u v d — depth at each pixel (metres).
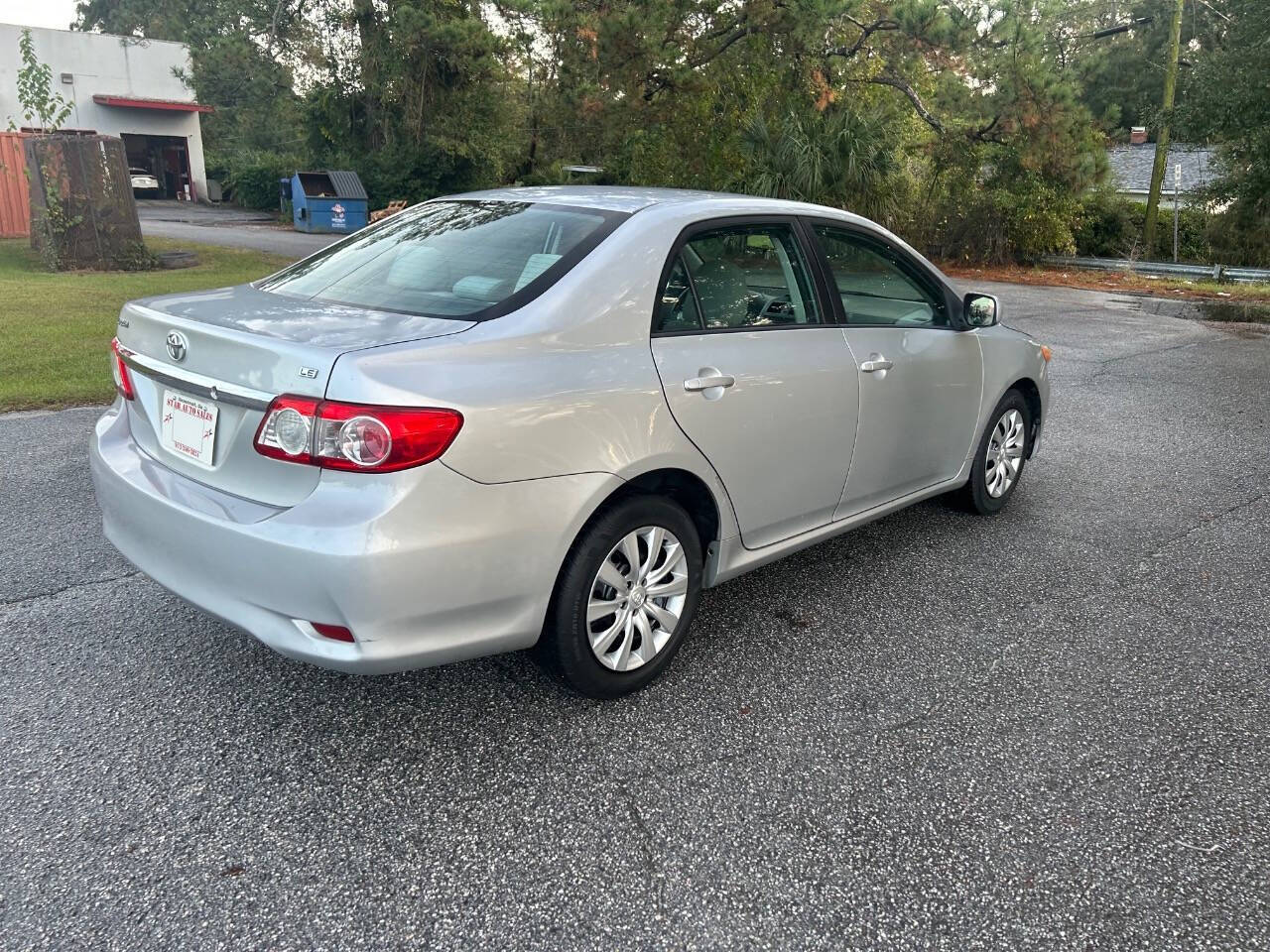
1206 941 2.27
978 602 4.16
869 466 4.14
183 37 53.81
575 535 2.91
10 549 4.34
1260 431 7.38
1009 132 21.48
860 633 3.84
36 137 13.80
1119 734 3.15
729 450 3.38
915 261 4.47
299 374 2.57
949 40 18.56
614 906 2.34
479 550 2.68
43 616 3.74
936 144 22.86
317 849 2.51
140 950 2.16
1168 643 3.81
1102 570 4.54
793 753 3.00
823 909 2.35
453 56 29.34
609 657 3.17
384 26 29.97
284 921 2.26
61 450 5.80
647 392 3.07
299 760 2.90
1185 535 5.04
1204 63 20.92
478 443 2.64
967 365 4.66
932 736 3.11
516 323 2.88
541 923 2.28
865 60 21.16
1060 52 25.09
